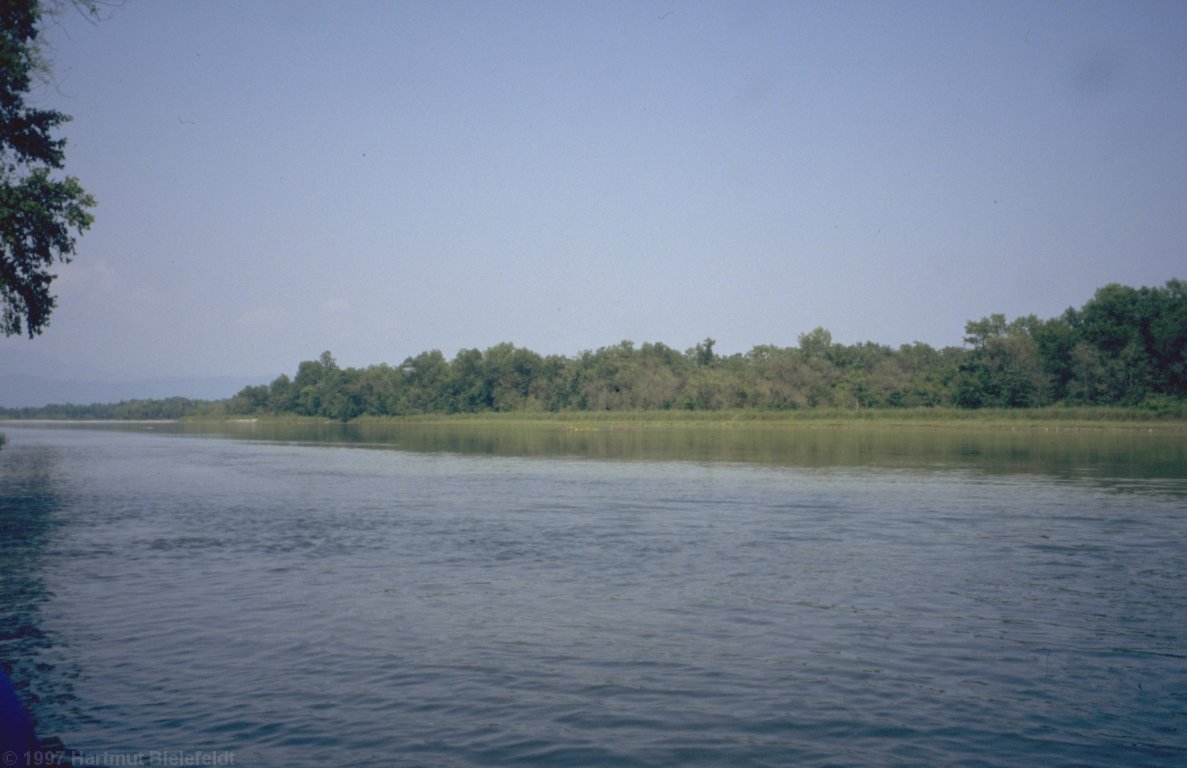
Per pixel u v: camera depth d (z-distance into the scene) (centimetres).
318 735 1148
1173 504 3581
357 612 1800
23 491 4434
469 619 1741
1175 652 1510
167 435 13850
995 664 1443
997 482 4550
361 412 19175
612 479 4934
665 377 16175
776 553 2488
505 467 5956
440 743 1123
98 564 2361
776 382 14600
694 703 1264
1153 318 12156
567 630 1653
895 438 9638
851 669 1418
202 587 2055
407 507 3662
